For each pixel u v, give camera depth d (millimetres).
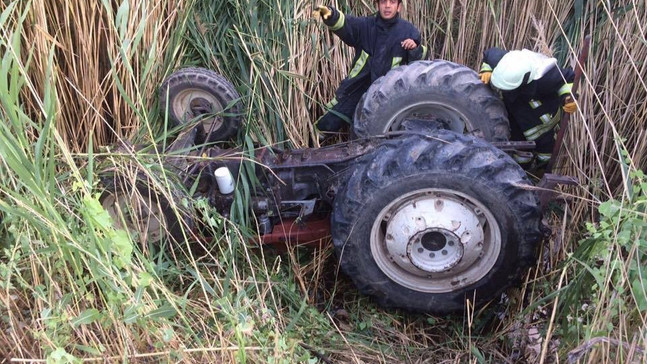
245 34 3660
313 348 2551
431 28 4125
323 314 2965
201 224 2939
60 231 2004
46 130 2096
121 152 2828
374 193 2611
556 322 2598
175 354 2076
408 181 2588
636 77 3443
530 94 3066
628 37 3443
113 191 2754
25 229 2268
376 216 2648
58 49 3033
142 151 2832
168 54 3430
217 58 3734
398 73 3105
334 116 3713
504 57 3020
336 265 3145
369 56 3586
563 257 3041
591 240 2385
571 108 2930
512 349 2750
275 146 3535
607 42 3555
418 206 2646
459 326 2910
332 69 3920
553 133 3289
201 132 3338
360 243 2688
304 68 3836
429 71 3068
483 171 2559
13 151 2051
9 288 2156
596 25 3631
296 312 2822
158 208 2770
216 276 2648
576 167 3350
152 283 2219
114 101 3154
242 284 2727
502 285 2744
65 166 2693
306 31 3836
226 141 3438
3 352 2084
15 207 2141
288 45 3740
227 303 2379
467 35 4023
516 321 2791
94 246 2027
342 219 2674
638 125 3406
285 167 2873
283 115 3715
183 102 3354
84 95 3105
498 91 3141
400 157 2607
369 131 3137
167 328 2141
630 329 2152
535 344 2637
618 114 3488
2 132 2064
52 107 2141
